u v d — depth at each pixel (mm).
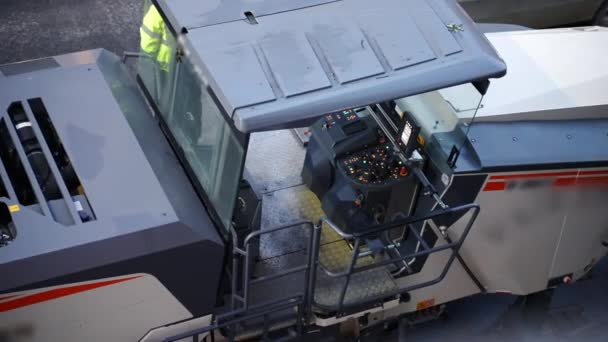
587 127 5309
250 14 4398
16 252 4043
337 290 4938
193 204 4582
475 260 5406
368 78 4164
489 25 6738
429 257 5199
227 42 4242
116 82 5273
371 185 5145
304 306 4742
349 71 4168
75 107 4875
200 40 4250
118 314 4355
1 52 8148
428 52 4301
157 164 4707
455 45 4348
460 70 4277
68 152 4594
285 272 4480
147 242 4215
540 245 5508
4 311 4035
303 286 4992
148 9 5133
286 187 5633
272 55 4188
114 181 4473
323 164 5395
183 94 4754
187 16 4379
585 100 5320
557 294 6645
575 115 5316
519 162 4938
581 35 6000
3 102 4836
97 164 4551
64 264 4055
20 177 4668
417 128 4910
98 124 4789
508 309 6211
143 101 5363
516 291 5746
